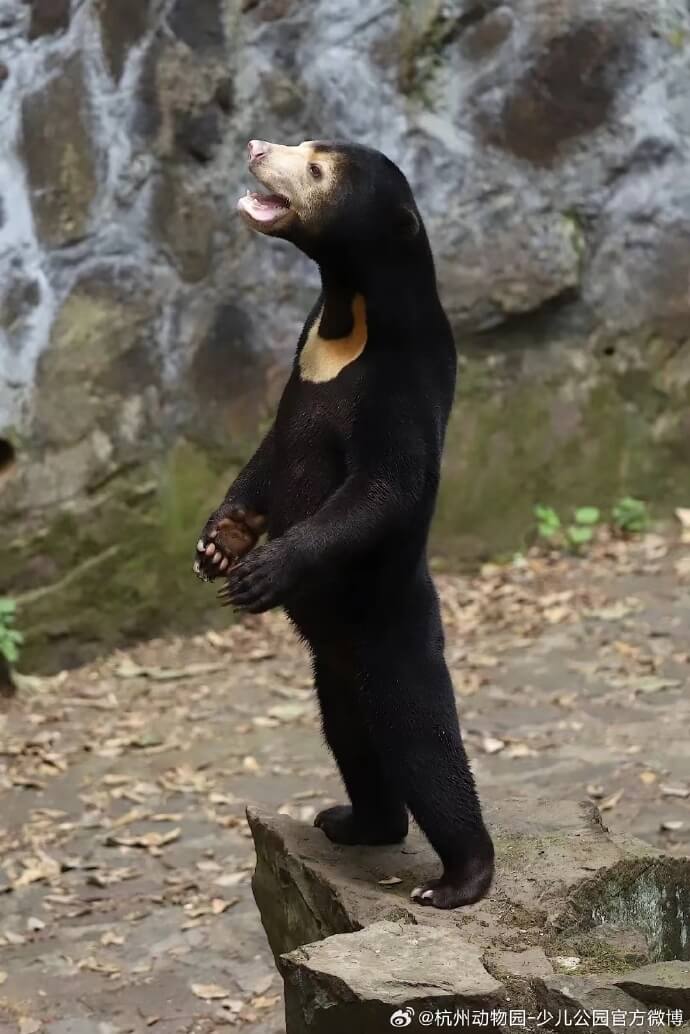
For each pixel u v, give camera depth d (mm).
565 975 4988
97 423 11758
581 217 13242
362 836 6355
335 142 5730
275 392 12469
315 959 5035
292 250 12391
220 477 12383
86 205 11625
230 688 11148
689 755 9328
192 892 8055
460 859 5750
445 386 5711
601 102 13141
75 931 7680
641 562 12938
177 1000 6984
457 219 12930
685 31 13305
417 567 5707
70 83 11461
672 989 4816
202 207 12039
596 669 10883
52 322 11562
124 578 11969
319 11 12297
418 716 5727
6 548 11461
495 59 12852
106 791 9414
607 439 13570
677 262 13477
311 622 5766
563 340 13406
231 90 12055
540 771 9234
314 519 5395
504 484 13305
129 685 11312
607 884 5816
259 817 6613
